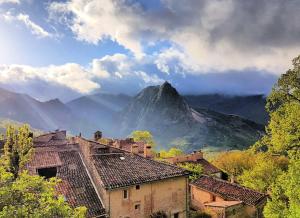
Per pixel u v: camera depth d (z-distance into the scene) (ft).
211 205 121.19
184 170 111.75
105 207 92.32
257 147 94.94
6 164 69.15
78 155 118.32
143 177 100.37
